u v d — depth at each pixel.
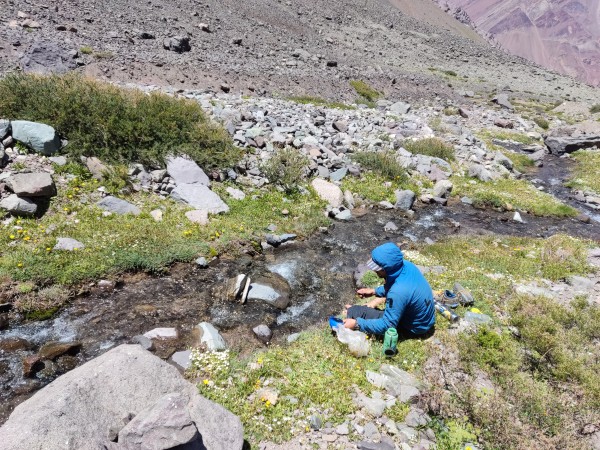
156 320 7.20
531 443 5.02
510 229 13.31
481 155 19.64
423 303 6.75
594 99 52.41
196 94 19.84
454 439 5.18
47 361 6.05
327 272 9.48
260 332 7.11
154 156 11.76
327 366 6.23
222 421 4.54
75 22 25.78
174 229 9.73
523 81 60.66
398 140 19.06
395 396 5.80
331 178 14.27
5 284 7.23
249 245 9.96
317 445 4.98
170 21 33.31
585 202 16.52
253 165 13.41
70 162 10.65
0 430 3.76
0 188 9.05
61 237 8.58
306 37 49.91
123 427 4.06
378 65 45.19
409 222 12.86
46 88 12.12
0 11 23.08
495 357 6.55
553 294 8.80
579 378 6.28
